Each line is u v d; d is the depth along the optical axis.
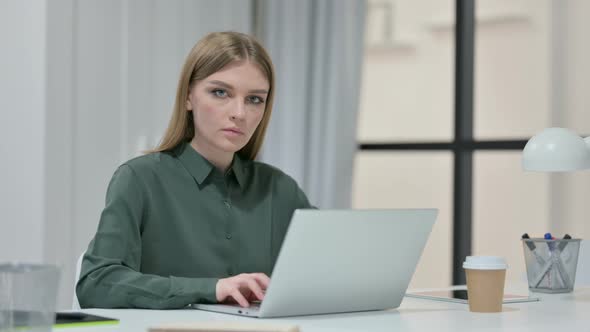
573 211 7.43
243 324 1.15
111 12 3.16
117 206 1.74
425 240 1.55
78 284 1.62
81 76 3.07
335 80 3.55
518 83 9.79
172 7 3.35
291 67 3.66
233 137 1.79
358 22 3.55
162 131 3.33
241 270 1.91
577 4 7.04
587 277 2.20
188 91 1.84
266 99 1.92
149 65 3.28
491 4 9.85
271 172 2.05
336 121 3.55
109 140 3.16
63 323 1.28
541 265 1.91
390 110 11.13
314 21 3.62
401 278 1.55
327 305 1.47
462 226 3.55
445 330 1.30
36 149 2.98
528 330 1.31
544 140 1.68
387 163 11.42
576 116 7.11
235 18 3.61
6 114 3.06
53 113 2.98
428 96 10.91
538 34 9.66
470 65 3.58
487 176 10.07
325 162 3.56
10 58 3.05
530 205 9.88
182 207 1.84
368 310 1.55
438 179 11.15
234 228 1.90
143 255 1.82
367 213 1.42
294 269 1.38
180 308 1.54
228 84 1.77
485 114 9.94
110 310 1.51
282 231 2.04
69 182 3.04
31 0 3.00
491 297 1.53
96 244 1.69
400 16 10.99
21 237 3.01
